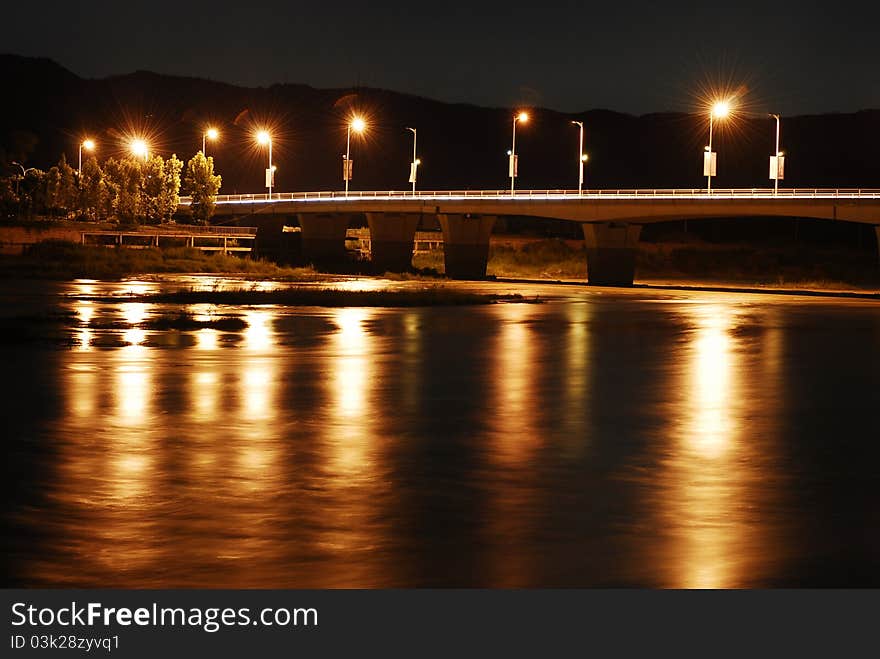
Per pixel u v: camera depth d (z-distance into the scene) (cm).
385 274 16475
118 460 2988
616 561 2125
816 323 8525
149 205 19688
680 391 4516
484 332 7162
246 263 16362
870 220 13550
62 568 2044
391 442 3297
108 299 9538
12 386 4372
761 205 14200
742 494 2691
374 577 2019
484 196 16675
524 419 3753
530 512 2483
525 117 16462
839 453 3231
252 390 4356
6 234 16262
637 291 13725
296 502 2539
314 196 19362
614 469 2962
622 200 15375
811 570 2081
